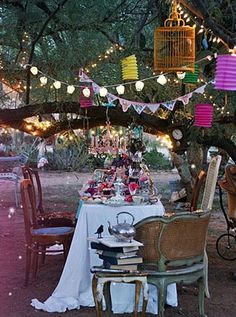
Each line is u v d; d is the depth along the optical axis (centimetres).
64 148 1545
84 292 423
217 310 418
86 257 419
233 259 571
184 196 912
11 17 589
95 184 482
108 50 590
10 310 413
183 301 438
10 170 961
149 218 360
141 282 355
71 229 482
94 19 585
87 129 704
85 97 591
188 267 375
